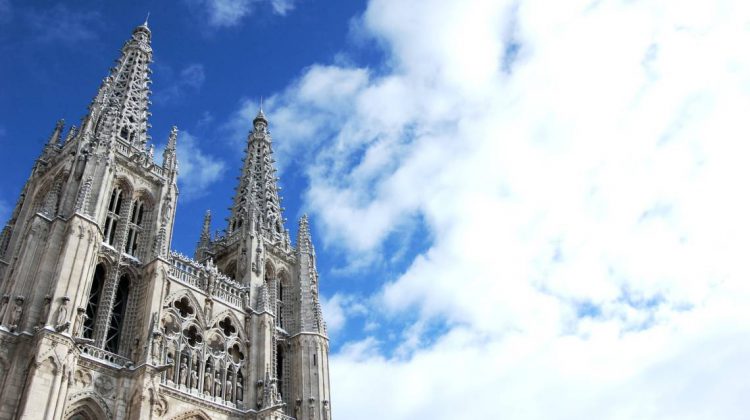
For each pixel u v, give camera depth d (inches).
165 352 2220.7
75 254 2080.5
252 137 4013.3
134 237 2551.7
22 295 1964.8
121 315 2317.9
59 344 1845.5
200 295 2578.7
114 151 2593.5
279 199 3757.4
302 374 2802.7
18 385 1766.7
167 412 2135.8
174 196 2765.7
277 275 3223.4
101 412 1951.3
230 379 2471.7
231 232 3395.7
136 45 3329.2
